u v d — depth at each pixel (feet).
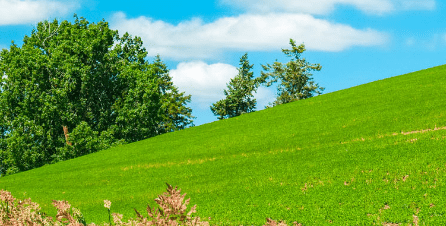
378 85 151.53
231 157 96.99
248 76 278.46
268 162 83.61
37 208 24.77
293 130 111.86
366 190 53.83
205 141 123.44
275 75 275.39
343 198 52.49
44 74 152.76
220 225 50.83
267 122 135.33
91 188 88.69
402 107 106.63
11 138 140.87
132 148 135.64
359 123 101.19
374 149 72.79
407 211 44.86
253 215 51.98
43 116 144.77
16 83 144.25
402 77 156.04
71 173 109.60
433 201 45.80
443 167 55.42
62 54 150.92
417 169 56.70
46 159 150.82
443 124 81.66
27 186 100.78
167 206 17.83
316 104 146.82
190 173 87.81
